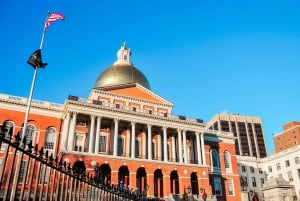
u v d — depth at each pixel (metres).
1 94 50.81
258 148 167.00
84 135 53.50
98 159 48.78
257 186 89.44
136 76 67.69
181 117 60.38
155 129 59.62
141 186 53.53
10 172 7.07
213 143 66.69
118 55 75.50
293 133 113.56
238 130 170.75
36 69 23.31
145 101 63.16
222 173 63.97
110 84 65.00
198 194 54.34
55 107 54.44
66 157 46.19
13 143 7.19
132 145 53.56
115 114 54.28
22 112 51.31
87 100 53.94
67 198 9.84
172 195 48.47
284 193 33.88
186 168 55.41
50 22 28.36
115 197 14.34
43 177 8.50
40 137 51.06
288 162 85.00
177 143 60.50
